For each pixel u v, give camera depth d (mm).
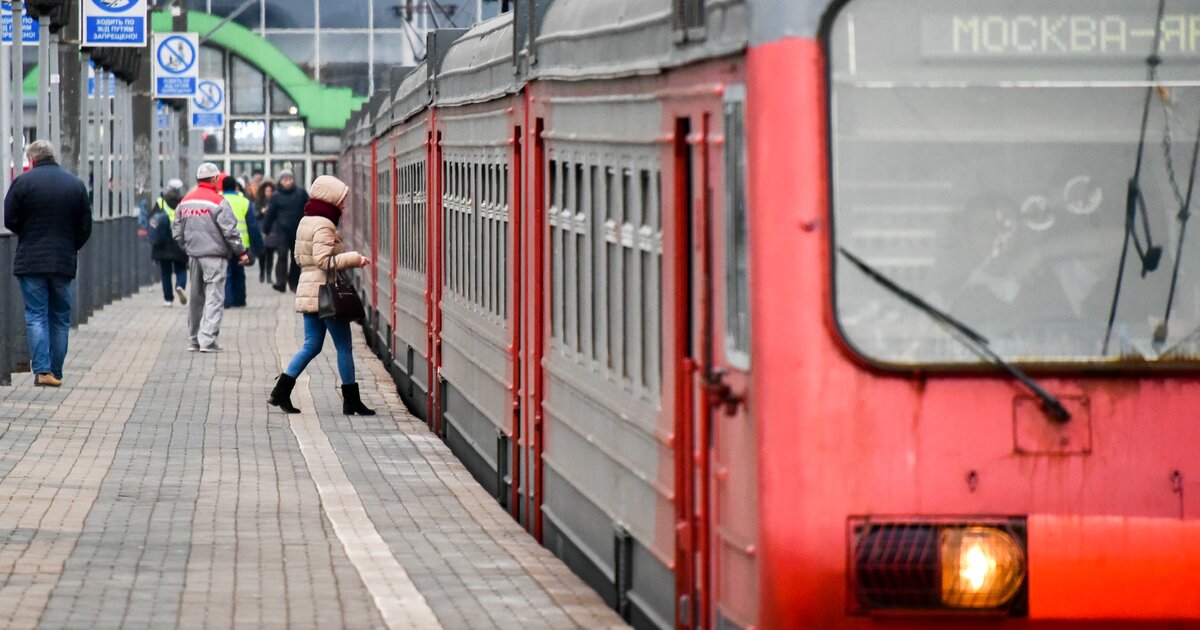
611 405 20766
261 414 43219
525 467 27469
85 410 42500
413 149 47750
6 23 62031
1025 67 14508
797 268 14312
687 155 17484
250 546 25734
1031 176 14508
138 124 107062
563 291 24078
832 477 14312
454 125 37812
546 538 25938
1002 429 14406
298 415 43406
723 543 15867
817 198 14305
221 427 40500
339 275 43125
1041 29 14539
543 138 25438
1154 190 14594
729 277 15492
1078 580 14367
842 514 14312
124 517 28031
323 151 169375
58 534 26234
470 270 34656
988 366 14352
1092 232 14547
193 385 49156
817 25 14305
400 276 51125
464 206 35719
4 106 48312
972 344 14430
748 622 14992
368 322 68250
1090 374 14453
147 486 31469
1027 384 14352
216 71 168625
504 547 25938
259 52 167000
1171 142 14594
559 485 24719
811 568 14305
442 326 39781
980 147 14469
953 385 14375
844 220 14375
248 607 21312
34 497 29672
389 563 24484
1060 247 14508
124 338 64562
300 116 169250
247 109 169000
